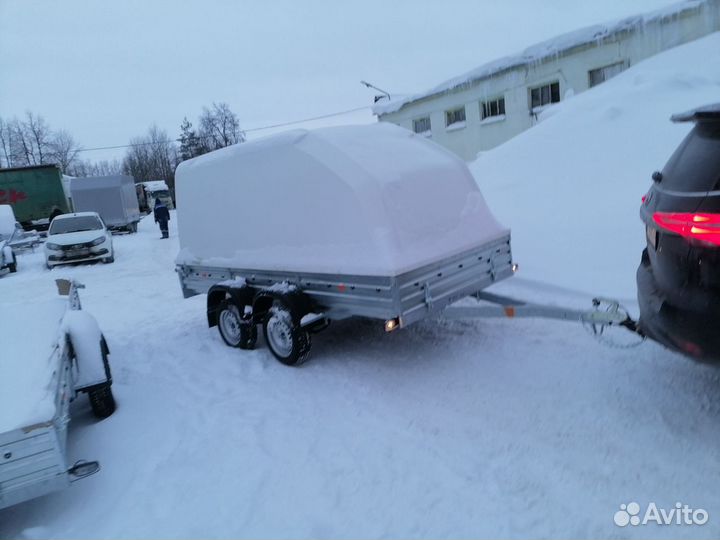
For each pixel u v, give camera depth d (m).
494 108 19.02
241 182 5.41
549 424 3.45
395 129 5.25
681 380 3.75
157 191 40.25
